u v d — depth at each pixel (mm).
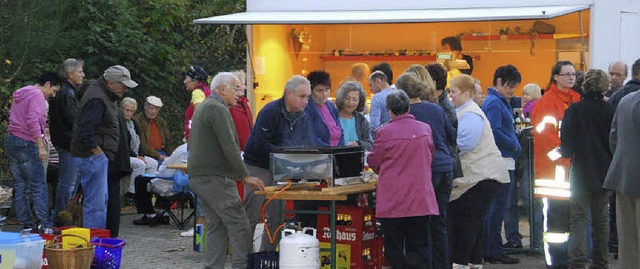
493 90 10656
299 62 15898
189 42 18719
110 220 11734
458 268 9812
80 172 11109
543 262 10875
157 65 17016
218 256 9203
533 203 11281
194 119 9062
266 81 15406
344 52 15938
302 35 15859
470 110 9719
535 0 14023
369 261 9516
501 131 10562
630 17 14094
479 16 13102
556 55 14852
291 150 8930
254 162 9562
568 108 9734
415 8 14453
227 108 9023
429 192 8719
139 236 12562
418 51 15695
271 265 8844
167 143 15438
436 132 9070
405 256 8898
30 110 11875
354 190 8859
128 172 11820
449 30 15531
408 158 8688
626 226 8969
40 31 14609
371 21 13562
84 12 15820
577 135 9594
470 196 9711
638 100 8594
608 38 13836
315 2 14852
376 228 9641
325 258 9391
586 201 9672
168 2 17547
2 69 14539
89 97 11031
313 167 8898
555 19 14742
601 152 9570
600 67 13828
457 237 9789
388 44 15828
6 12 14500
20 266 8383
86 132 10945
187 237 12477
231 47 19969
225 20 13992
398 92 8812
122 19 16484
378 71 11414
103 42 16000
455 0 14289
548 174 10273
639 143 8578
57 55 15672
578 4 13875
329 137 9922
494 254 10812
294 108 9359
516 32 15094
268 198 8789
